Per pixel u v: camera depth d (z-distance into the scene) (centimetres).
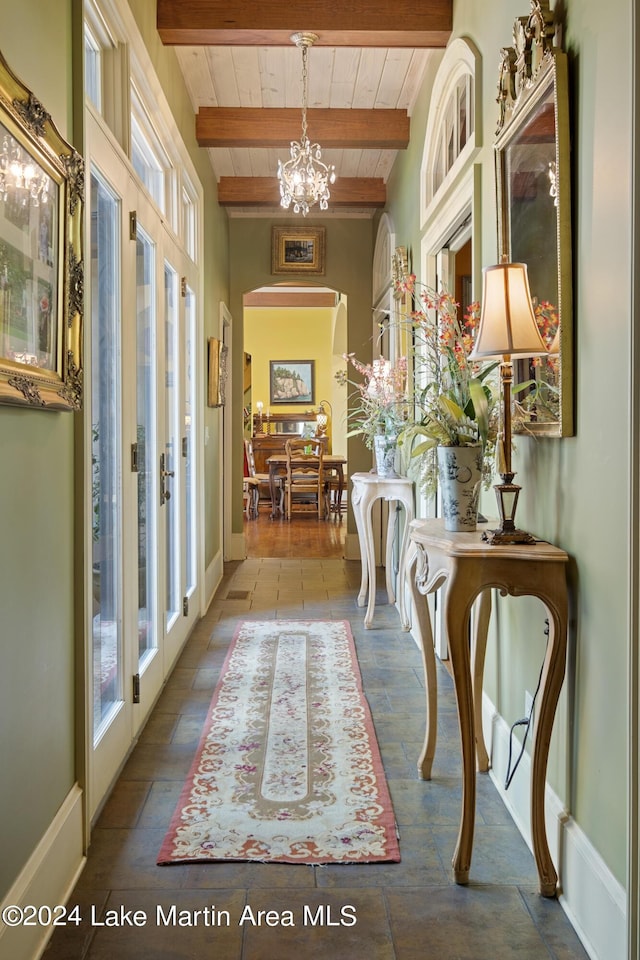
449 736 302
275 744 292
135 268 295
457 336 248
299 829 228
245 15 342
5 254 150
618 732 166
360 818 235
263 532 913
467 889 200
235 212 690
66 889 195
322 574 644
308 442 1027
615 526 168
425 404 307
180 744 292
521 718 242
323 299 1195
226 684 361
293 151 418
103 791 244
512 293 200
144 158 351
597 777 178
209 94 455
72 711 208
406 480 460
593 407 180
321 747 289
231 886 200
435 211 385
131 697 287
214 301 586
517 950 177
